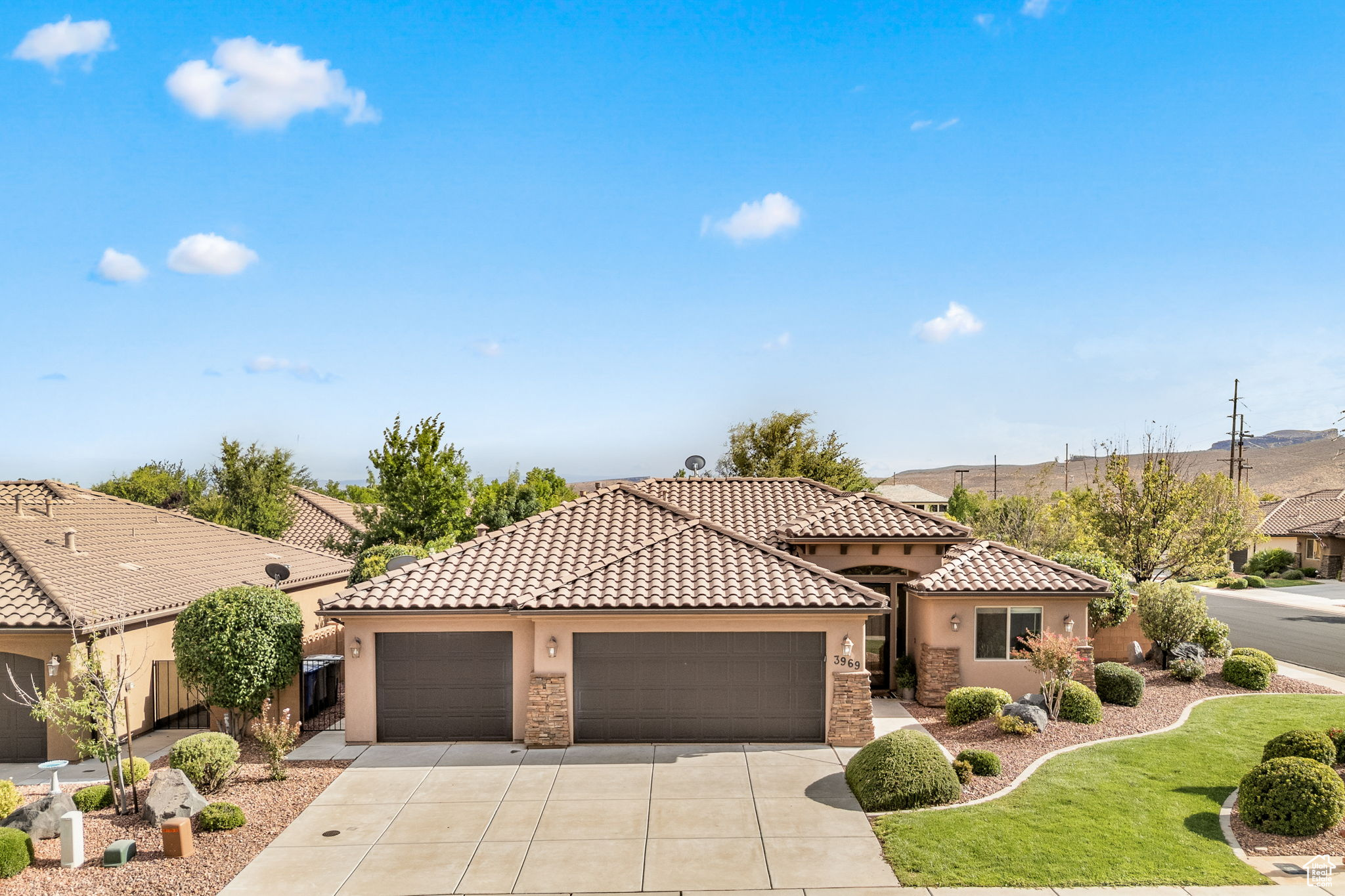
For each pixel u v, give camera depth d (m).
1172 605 23.06
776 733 16.83
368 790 14.28
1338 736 14.28
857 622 16.70
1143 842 11.64
